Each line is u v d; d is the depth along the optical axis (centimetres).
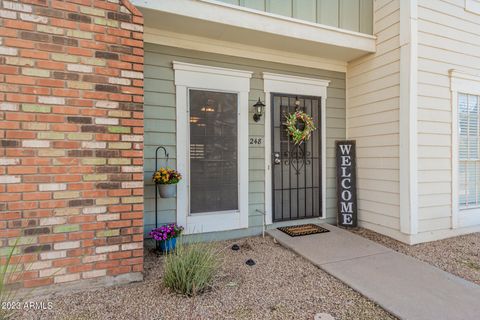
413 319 197
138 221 253
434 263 306
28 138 217
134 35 251
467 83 409
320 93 447
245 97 395
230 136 388
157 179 315
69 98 229
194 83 365
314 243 352
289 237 375
